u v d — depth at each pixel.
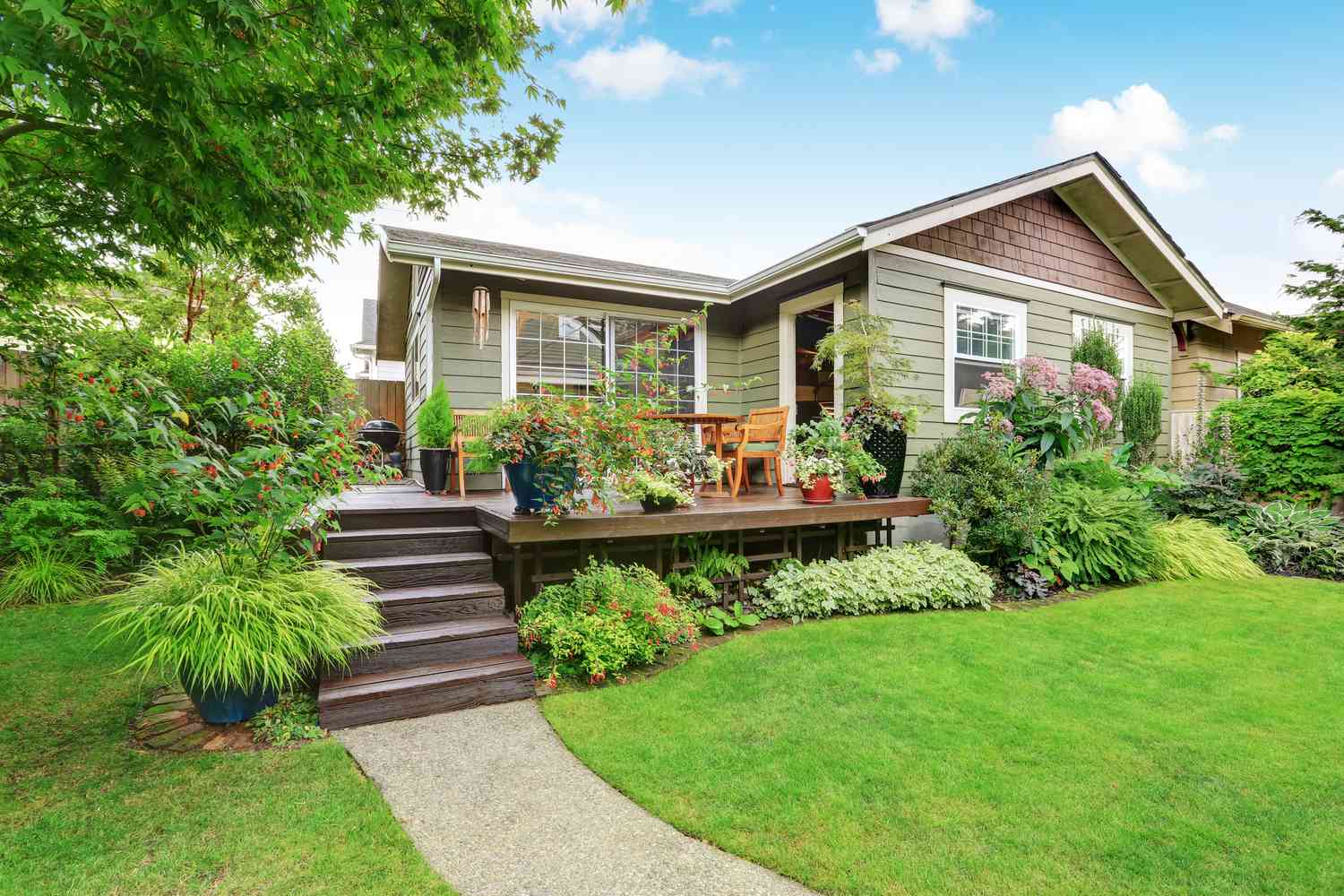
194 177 2.96
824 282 6.88
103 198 3.68
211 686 2.73
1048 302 7.53
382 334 11.04
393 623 3.46
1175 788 2.30
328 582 3.19
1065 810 2.16
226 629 2.69
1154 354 8.75
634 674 3.52
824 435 5.63
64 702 3.02
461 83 4.05
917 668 3.54
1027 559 5.39
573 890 1.78
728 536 4.91
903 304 6.29
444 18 3.02
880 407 5.76
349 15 2.74
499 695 3.16
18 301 4.78
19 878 1.78
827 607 4.62
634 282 6.69
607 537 4.08
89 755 2.54
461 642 3.35
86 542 4.90
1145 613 4.67
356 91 3.03
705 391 7.88
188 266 3.92
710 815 2.14
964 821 2.10
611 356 7.35
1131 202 7.49
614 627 3.52
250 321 13.59
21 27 1.95
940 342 6.57
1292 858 1.91
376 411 11.69
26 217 3.89
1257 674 3.46
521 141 5.89
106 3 2.23
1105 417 6.30
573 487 3.84
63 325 5.56
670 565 5.03
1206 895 1.75
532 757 2.59
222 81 2.56
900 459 5.82
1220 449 7.93
